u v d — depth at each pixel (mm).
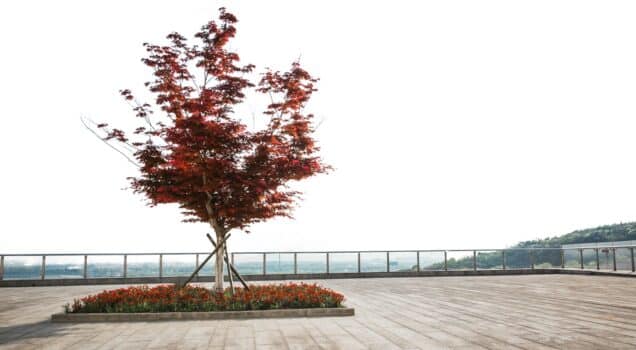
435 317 10789
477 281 22312
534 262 28266
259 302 11555
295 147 13672
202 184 12883
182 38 13047
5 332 9273
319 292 12617
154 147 12719
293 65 13406
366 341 8086
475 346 7586
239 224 13242
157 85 12711
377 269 26344
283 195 13398
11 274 22172
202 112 12375
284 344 7891
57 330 9461
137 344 7984
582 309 11836
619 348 7344
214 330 9305
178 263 23578
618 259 24594
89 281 22844
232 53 13086
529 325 9531
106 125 12562
